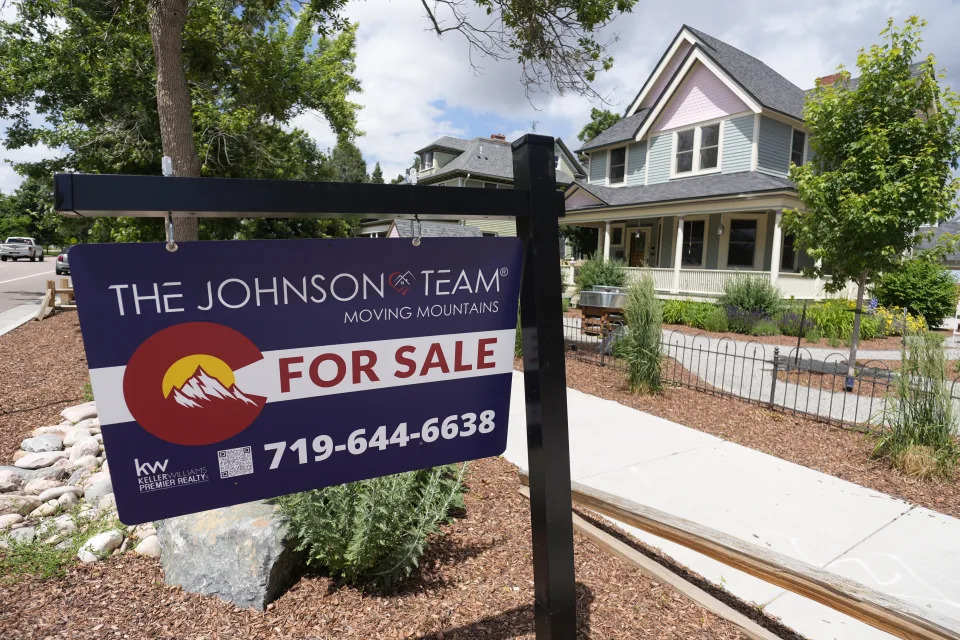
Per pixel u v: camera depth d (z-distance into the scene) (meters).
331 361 1.59
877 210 6.88
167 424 1.43
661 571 2.55
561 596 1.78
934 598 2.72
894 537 3.30
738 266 16.97
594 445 4.84
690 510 3.60
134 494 1.43
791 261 17.25
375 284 1.60
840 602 2.03
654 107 17.91
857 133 7.36
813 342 12.16
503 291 1.77
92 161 11.88
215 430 1.49
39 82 11.17
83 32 7.03
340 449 1.64
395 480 2.58
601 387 7.00
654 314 6.60
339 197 1.47
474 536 3.07
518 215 1.72
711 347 11.35
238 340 1.47
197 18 6.55
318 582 2.64
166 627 2.32
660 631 2.35
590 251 23.80
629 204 16.55
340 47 13.46
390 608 2.45
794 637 2.43
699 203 15.09
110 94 11.14
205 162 10.69
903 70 7.00
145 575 2.72
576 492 3.02
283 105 10.78
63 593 2.56
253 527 2.54
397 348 1.66
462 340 1.75
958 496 3.93
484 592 2.57
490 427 1.85
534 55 6.12
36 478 3.95
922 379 4.50
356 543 2.36
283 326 1.52
